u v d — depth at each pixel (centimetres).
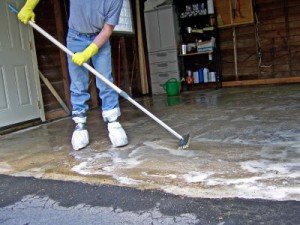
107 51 282
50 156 285
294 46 668
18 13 273
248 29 701
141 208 177
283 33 673
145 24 741
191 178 206
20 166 265
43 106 488
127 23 708
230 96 570
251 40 702
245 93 590
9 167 265
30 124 458
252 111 411
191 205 174
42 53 500
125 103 610
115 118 291
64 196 201
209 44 695
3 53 430
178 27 733
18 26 454
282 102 455
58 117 513
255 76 708
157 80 748
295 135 283
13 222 177
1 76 426
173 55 724
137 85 741
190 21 746
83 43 281
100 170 236
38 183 225
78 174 232
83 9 262
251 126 330
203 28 710
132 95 713
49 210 187
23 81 458
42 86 496
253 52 703
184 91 725
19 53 453
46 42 507
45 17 509
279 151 244
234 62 722
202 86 741
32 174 242
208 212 166
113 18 262
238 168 215
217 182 196
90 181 218
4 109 427
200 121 379
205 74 728
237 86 713
